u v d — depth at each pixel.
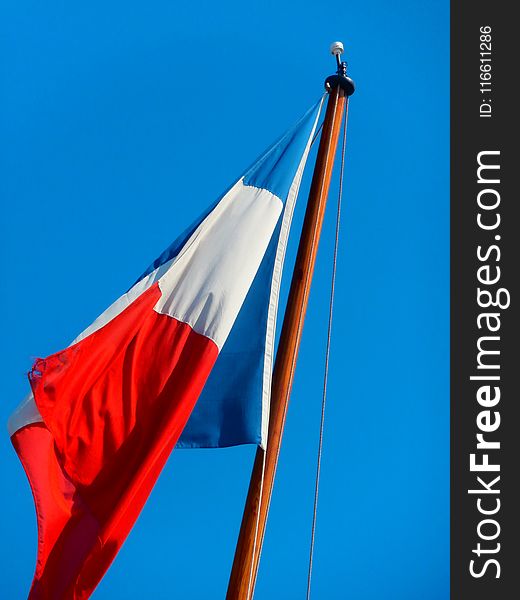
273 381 8.82
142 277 9.32
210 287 8.80
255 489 8.30
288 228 9.33
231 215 9.34
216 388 9.07
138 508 7.72
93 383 8.17
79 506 7.77
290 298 9.10
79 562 7.52
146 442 7.94
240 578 7.84
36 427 8.05
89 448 7.91
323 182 9.70
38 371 7.94
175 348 8.47
